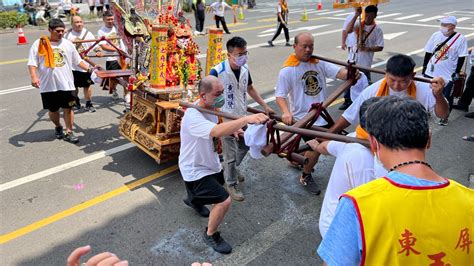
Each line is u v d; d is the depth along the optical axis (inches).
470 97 289.3
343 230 63.6
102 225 166.1
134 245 154.2
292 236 159.5
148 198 185.5
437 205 61.6
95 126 270.5
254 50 495.2
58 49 232.5
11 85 352.5
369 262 61.8
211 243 151.0
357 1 187.2
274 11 912.3
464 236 61.8
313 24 698.2
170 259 146.8
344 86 160.2
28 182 198.2
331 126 150.6
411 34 587.8
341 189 105.6
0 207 177.3
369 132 68.4
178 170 211.3
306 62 176.4
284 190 192.9
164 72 194.2
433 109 132.5
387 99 67.4
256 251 151.1
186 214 173.8
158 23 198.2
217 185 145.5
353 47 287.4
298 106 181.6
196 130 135.0
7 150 232.5
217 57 207.5
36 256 148.5
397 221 60.7
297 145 135.0
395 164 65.9
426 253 60.5
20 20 664.4
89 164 217.2
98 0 749.3
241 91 180.9
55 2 786.2
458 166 213.8
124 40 221.5
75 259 60.3
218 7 592.1
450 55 259.4
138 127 214.7
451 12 832.3
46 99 236.7
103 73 224.1
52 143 243.0
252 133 121.4
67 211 175.3
